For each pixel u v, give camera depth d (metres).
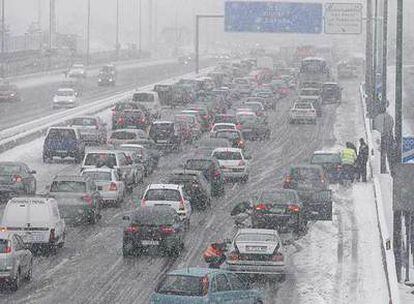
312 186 69.44
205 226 65.81
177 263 52.97
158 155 97.56
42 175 89.00
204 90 179.88
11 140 104.88
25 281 48.03
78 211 64.19
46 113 146.75
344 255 55.69
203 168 79.31
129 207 73.69
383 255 52.16
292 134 129.62
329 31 161.00
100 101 164.50
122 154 82.25
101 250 56.75
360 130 134.12
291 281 48.84
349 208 73.38
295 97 196.12
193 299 37.25
